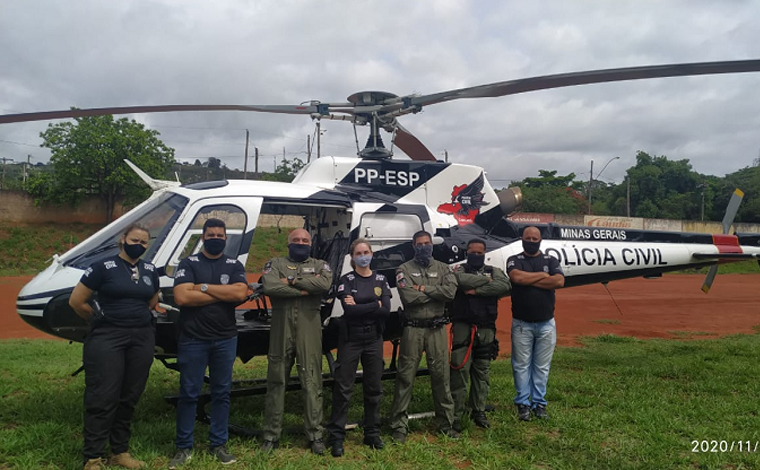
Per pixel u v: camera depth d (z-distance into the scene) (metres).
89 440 3.73
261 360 8.08
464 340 4.79
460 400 4.79
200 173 58.88
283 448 4.34
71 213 29.66
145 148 30.64
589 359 8.11
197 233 4.69
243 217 4.82
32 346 8.84
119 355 3.79
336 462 4.07
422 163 6.05
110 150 28.92
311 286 4.09
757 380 6.68
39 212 29.03
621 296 19.27
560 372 7.24
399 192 5.87
